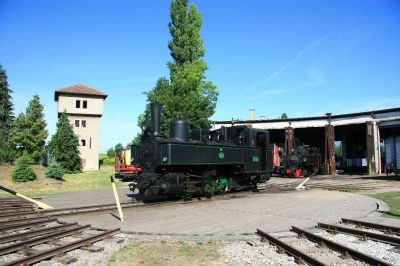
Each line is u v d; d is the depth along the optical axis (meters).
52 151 34.06
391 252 7.00
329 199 14.95
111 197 17.11
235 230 8.95
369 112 32.62
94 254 7.02
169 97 28.83
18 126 36.81
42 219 10.76
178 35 34.00
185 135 15.53
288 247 6.95
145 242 8.00
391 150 33.41
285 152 35.44
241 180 18.50
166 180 14.24
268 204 13.62
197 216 11.12
